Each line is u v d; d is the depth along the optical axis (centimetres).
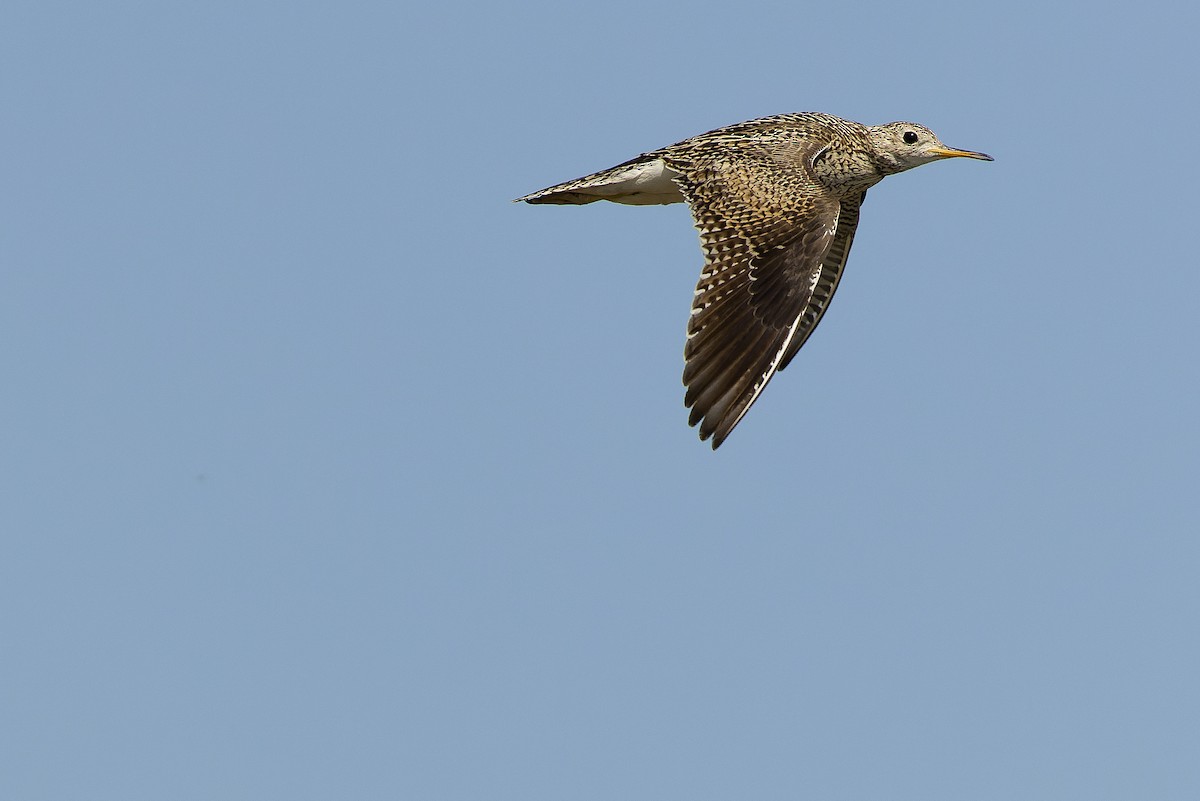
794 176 1850
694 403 1702
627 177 1945
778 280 1761
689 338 1728
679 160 1892
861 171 1978
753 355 1725
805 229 1791
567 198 1981
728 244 1791
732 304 1748
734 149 1894
